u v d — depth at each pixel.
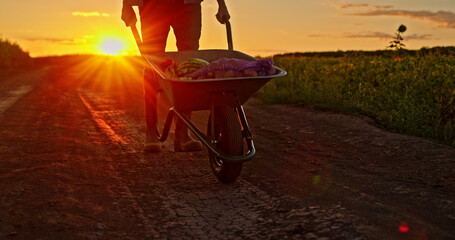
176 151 4.79
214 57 4.43
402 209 3.02
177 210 3.23
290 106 8.25
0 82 14.80
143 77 4.82
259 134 5.88
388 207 3.06
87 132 6.18
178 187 3.77
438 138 5.57
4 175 3.99
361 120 6.39
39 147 5.14
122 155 4.88
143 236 2.78
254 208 3.21
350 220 2.84
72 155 4.80
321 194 3.42
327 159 4.48
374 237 2.58
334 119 6.52
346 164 4.26
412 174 3.83
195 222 3.00
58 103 9.27
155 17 4.78
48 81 15.03
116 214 3.15
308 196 3.39
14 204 3.27
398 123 6.05
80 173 4.13
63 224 2.92
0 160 4.52
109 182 3.90
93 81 14.80
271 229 2.81
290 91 9.34
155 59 4.28
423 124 6.04
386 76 9.24
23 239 2.70
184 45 4.82
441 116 6.64
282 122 6.63
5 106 8.68
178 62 4.36
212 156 3.96
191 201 3.42
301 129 6.01
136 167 4.40
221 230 2.85
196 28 4.83
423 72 8.30
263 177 3.98
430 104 6.72
